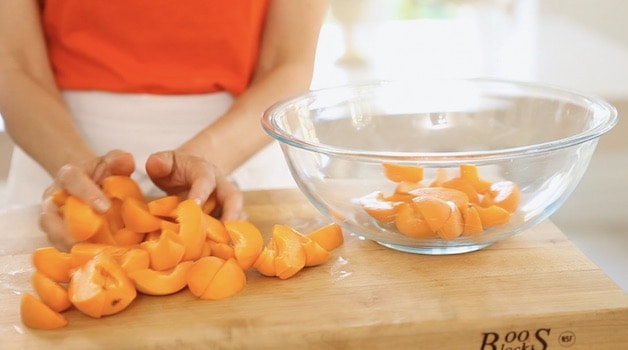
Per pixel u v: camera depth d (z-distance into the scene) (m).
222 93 1.40
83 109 1.40
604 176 2.68
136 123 1.39
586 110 1.02
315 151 0.90
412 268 0.93
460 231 0.92
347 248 0.98
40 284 0.84
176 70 1.38
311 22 1.38
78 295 0.83
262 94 1.30
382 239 0.95
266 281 0.91
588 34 3.00
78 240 0.94
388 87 1.12
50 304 0.84
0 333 0.82
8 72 1.32
